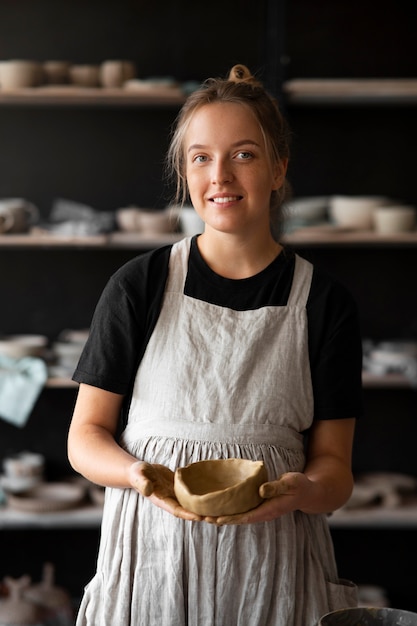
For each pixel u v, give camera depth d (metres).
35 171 3.78
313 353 1.63
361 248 3.82
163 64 3.73
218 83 1.59
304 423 1.64
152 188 3.79
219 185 1.52
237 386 1.58
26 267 3.83
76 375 1.63
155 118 3.76
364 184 3.79
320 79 3.74
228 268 1.64
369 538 3.94
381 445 3.93
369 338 3.87
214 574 1.54
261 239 1.63
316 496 1.49
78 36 3.71
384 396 3.91
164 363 1.60
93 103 3.57
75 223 3.51
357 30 3.72
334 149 3.78
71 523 3.48
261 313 1.61
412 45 3.73
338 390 1.63
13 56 3.71
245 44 3.71
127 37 3.71
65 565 3.90
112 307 1.62
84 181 3.79
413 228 3.52
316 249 3.82
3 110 3.75
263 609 1.54
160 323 1.62
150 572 1.56
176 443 1.57
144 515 1.57
